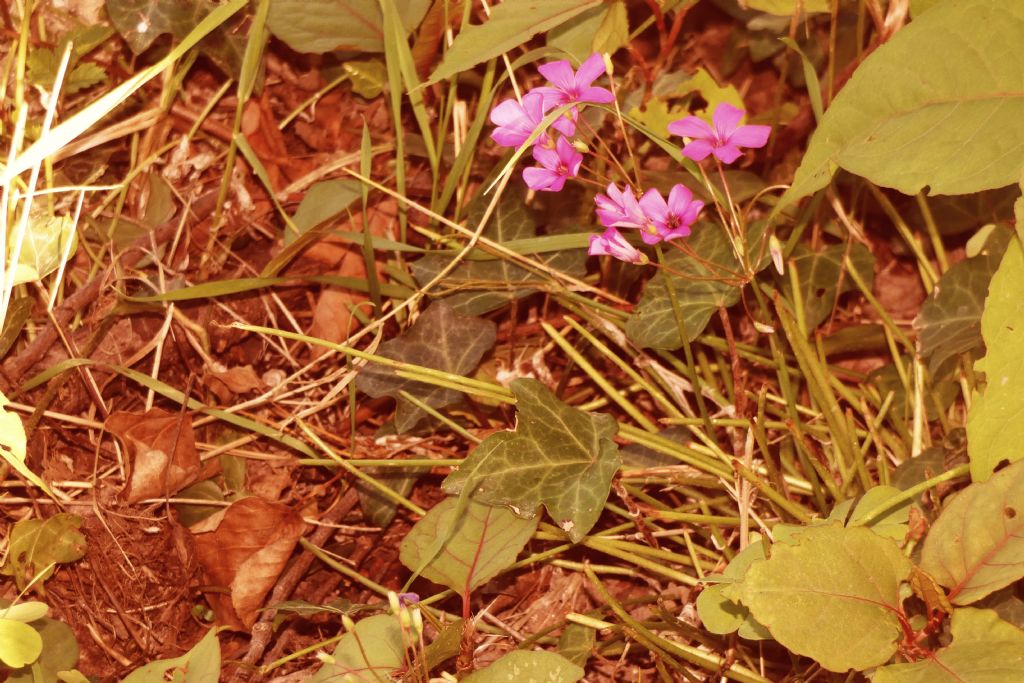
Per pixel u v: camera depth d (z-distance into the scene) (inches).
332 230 29.2
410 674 27.4
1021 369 27.0
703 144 27.8
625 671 28.6
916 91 27.6
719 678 28.2
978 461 27.1
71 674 27.6
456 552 28.0
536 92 28.0
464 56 28.8
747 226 29.9
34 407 29.1
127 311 29.5
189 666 27.5
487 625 28.7
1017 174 27.3
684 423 29.1
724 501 29.1
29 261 28.9
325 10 30.0
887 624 26.6
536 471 28.2
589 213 30.1
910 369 29.6
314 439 29.0
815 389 29.0
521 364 29.8
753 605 26.4
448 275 29.7
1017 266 27.1
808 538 26.6
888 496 27.6
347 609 28.4
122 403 29.6
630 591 29.1
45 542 28.4
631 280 30.0
